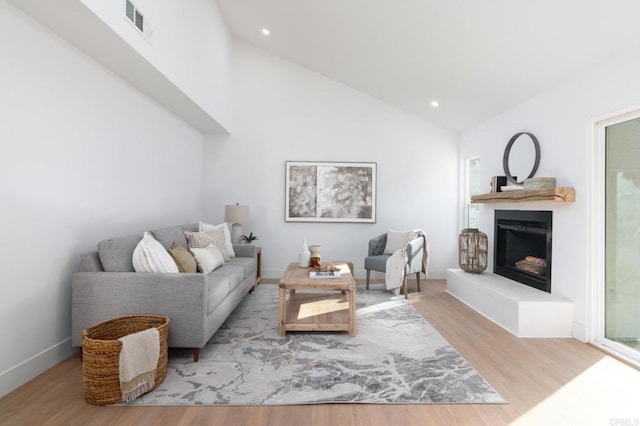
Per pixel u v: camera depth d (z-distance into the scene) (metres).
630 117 2.61
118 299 2.42
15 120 2.10
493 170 4.60
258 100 5.60
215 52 4.59
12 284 2.11
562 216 3.21
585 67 2.92
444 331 3.18
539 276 3.58
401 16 3.32
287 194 5.59
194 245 3.82
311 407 1.92
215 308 2.76
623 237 2.69
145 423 1.75
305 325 3.02
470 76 3.87
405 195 5.69
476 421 1.79
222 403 1.94
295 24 4.36
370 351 2.70
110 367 1.92
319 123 5.64
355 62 4.71
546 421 1.80
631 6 2.21
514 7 2.62
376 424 1.76
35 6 2.05
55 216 2.43
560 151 3.28
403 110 5.68
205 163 5.55
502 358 2.59
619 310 2.73
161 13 3.02
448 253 5.71
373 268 4.86
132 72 3.03
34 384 2.14
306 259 3.87
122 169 3.23
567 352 2.71
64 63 2.48
